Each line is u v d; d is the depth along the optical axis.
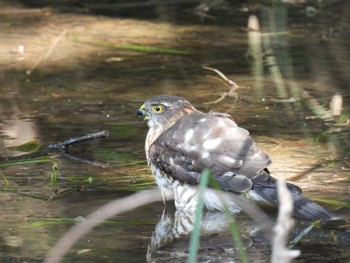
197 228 7.81
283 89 15.45
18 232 9.91
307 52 17.56
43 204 10.71
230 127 10.73
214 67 16.77
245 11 20.81
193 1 21.62
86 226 10.05
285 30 19.14
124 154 12.48
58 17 20.12
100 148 12.72
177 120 11.27
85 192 11.11
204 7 21.03
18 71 16.39
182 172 10.62
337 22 19.69
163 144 10.86
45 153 12.50
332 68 16.53
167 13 20.67
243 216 10.46
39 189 11.19
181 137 10.76
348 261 9.09
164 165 10.76
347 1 21.30
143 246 9.58
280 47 17.92
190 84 15.77
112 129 13.52
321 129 13.45
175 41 18.45
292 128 13.52
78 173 11.76
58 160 12.23
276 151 12.51
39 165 12.05
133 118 14.02
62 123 13.75
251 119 13.95
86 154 12.48
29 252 9.38
